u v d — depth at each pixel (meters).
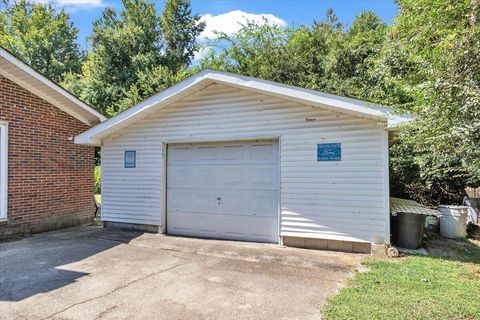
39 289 4.25
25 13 26.86
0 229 7.44
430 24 3.40
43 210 8.48
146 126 8.09
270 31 19.97
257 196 7.02
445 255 5.92
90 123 10.02
